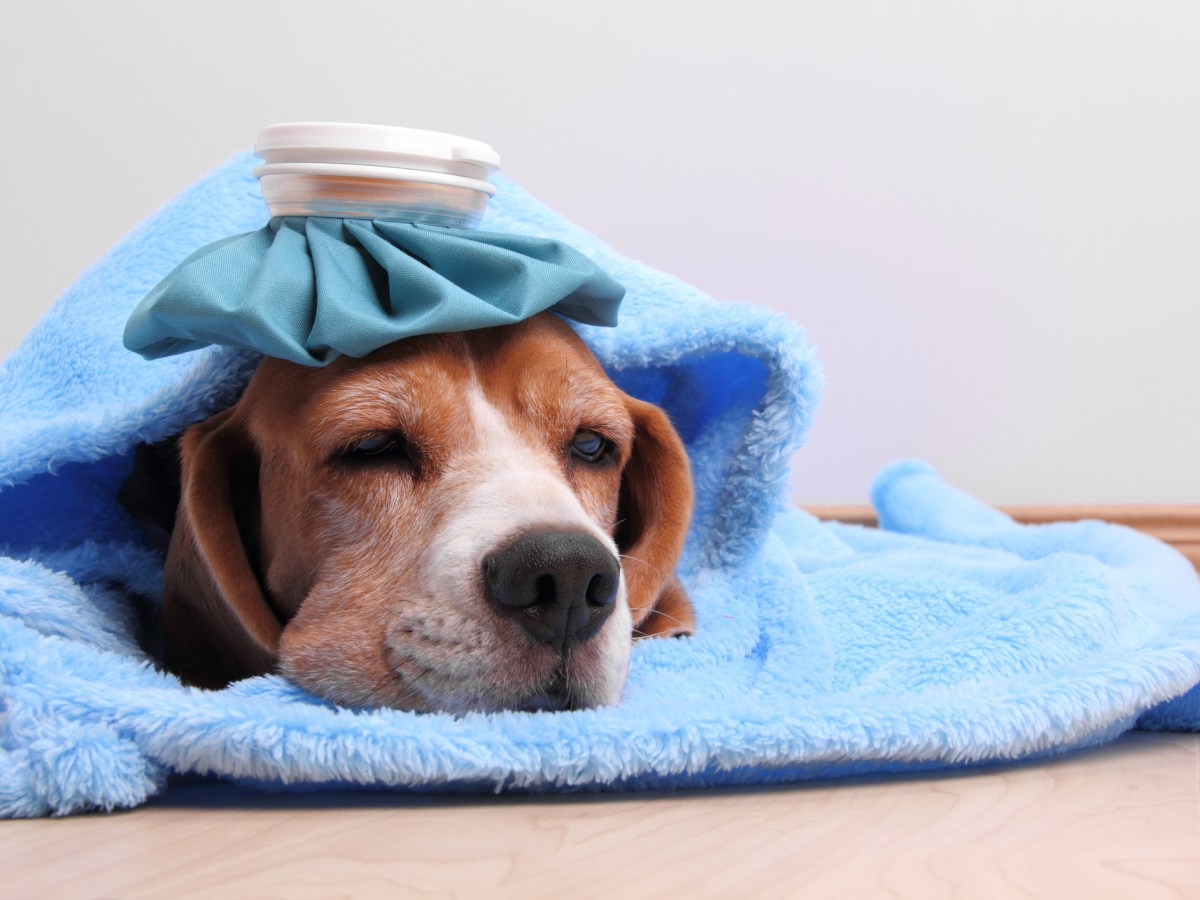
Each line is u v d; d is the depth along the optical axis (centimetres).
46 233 74
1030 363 83
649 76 79
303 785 33
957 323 83
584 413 40
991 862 27
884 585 49
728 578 47
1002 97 81
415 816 31
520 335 40
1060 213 82
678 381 50
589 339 46
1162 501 83
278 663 38
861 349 82
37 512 44
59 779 31
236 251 39
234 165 50
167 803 33
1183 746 40
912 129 81
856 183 81
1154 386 83
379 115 77
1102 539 64
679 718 33
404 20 76
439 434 38
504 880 26
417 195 41
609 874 26
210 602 41
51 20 73
